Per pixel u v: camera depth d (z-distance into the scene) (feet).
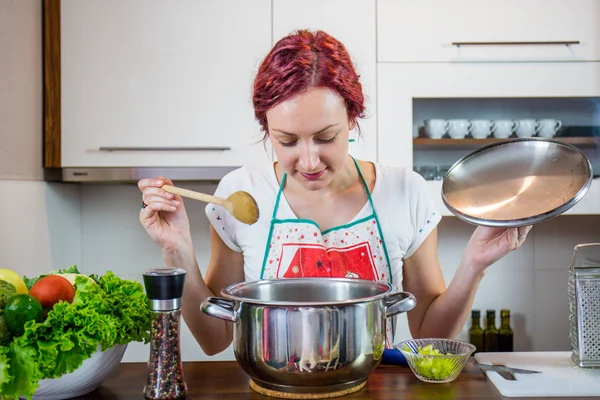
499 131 6.67
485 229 3.70
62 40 6.54
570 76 6.57
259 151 6.57
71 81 6.54
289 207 4.25
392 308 3.12
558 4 6.52
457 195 3.64
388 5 6.54
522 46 6.56
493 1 6.54
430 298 4.39
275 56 3.33
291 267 4.16
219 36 6.52
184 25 6.52
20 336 2.78
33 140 6.39
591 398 3.04
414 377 3.34
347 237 4.21
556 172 3.43
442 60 6.56
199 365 3.65
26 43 6.19
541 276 7.98
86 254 7.97
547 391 3.08
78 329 2.84
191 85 6.55
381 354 3.07
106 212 7.97
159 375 2.99
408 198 4.29
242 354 2.97
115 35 6.52
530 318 8.00
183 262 3.90
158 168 6.59
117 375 3.49
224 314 3.00
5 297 2.81
